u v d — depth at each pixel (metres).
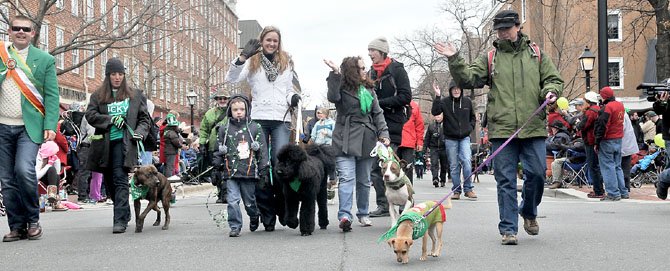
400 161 8.03
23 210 7.01
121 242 6.74
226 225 8.05
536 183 6.34
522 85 6.27
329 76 7.47
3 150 6.86
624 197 12.05
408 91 8.55
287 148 6.77
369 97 7.52
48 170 10.95
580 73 39.47
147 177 7.65
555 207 10.21
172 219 9.31
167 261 5.55
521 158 6.39
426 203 5.65
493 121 6.34
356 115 7.55
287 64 7.64
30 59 6.92
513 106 6.23
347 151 7.42
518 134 6.15
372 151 7.59
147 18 19.59
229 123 7.30
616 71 42.66
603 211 9.56
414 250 6.03
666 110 9.01
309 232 7.11
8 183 6.90
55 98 7.04
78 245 6.53
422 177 25.14
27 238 7.06
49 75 7.02
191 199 14.34
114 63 7.56
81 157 13.17
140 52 37.16
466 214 9.23
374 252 5.94
